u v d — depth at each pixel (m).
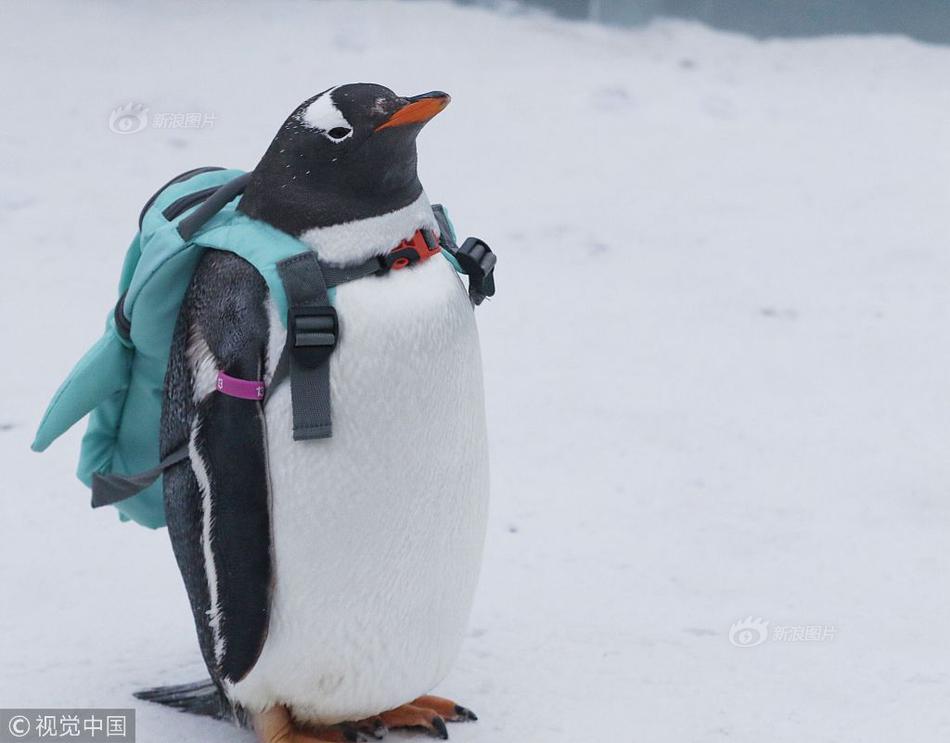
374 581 9.44
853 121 34.16
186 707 11.05
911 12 42.53
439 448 9.39
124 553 14.20
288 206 9.16
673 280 24.00
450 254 10.30
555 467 16.95
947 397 19.89
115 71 32.84
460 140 30.59
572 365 20.30
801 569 14.68
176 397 9.53
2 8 36.78
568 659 12.41
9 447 16.62
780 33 41.75
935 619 13.64
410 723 10.76
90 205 25.52
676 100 34.56
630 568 14.48
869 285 24.25
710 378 20.14
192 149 28.64
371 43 36.78
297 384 8.91
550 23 40.56
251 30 37.00
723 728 11.25
